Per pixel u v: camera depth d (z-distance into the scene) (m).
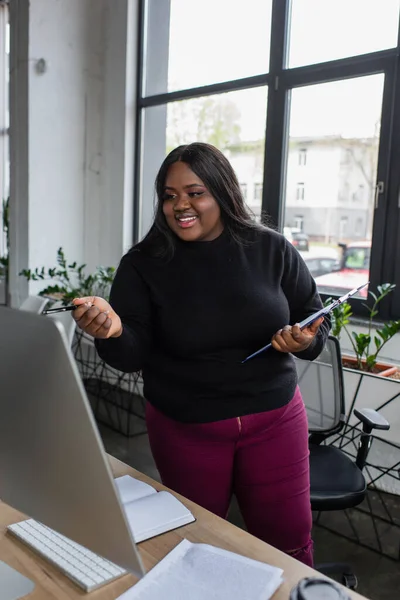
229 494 1.52
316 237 3.25
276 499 1.49
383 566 2.21
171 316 1.42
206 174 1.38
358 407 2.57
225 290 1.43
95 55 4.22
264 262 1.49
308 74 3.16
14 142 4.12
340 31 3.01
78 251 4.37
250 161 3.53
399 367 2.64
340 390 2.13
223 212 1.46
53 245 4.22
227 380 1.42
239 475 1.51
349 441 2.49
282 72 3.27
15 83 4.05
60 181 4.19
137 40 4.06
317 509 1.78
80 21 4.10
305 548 1.54
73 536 0.80
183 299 1.42
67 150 4.19
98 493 0.72
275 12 3.26
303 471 1.52
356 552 2.30
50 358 0.69
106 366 3.96
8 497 0.88
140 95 4.11
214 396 1.43
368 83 2.92
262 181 3.46
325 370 2.16
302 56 3.20
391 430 2.50
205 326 1.41
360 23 2.92
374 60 2.87
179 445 1.46
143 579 0.91
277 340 1.36
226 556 0.97
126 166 4.16
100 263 4.47
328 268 3.21
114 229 4.30
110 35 4.15
